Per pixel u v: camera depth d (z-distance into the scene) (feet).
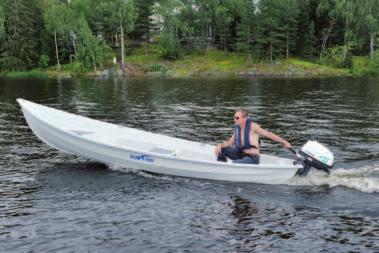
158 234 20.01
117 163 29.32
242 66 174.60
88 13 211.20
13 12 189.78
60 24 184.34
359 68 160.56
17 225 20.83
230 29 206.90
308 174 27.63
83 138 28.81
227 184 26.50
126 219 21.53
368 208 22.62
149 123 49.01
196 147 32.14
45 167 30.01
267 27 179.52
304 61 180.45
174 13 214.48
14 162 31.30
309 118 51.88
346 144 36.83
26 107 30.45
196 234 19.99
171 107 63.62
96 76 165.68
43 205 23.24
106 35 211.61
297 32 187.62
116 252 18.42
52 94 87.10
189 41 213.66
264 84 113.50
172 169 27.78
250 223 21.13
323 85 107.04
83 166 30.14
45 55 192.95
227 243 19.17
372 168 29.17
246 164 25.99
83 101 73.00
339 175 27.71
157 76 163.12
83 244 19.07
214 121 50.11
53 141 30.50
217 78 147.23
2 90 98.58
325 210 22.53
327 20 199.62
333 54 181.16
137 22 211.41
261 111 58.85
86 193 25.00
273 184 26.48
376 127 44.98
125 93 88.58
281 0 181.68
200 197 24.41
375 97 75.36
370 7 179.01
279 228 20.56
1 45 196.95
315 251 18.47
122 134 34.19
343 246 18.84
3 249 18.60
